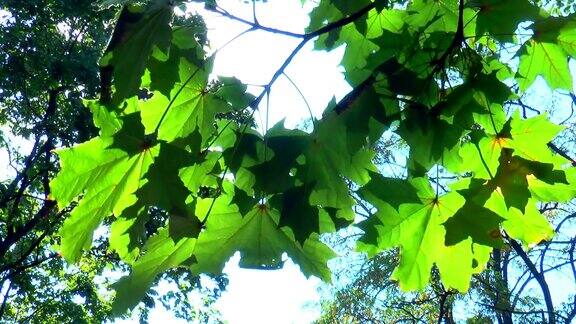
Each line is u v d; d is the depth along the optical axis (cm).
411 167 60
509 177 54
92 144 55
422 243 61
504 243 53
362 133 57
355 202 59
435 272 320
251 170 56
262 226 60
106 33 424
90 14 403
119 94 51
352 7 58
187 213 53
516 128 60
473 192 54
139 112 54
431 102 59
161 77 55
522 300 410
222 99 58
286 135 57
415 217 60
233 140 59
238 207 57
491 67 61
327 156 58
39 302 499
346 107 57
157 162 53
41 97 465
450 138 58
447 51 58
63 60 406
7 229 449
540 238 60
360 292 391
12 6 410
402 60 59
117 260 468
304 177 57
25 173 425
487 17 59
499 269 392
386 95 58
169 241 58
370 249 61
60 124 415
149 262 58
